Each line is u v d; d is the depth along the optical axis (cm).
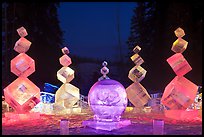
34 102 512
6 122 473
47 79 1003
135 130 405
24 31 520
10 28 942
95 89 441
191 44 915
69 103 573
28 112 520
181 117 496
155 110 616
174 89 504
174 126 439
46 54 1011
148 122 476
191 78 905
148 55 1009
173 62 513
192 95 503
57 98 573
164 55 988
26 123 467
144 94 572
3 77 884
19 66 507
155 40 1008
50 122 476
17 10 959
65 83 577
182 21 935
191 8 909
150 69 999
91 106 441
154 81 991
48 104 602
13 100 503
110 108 429
